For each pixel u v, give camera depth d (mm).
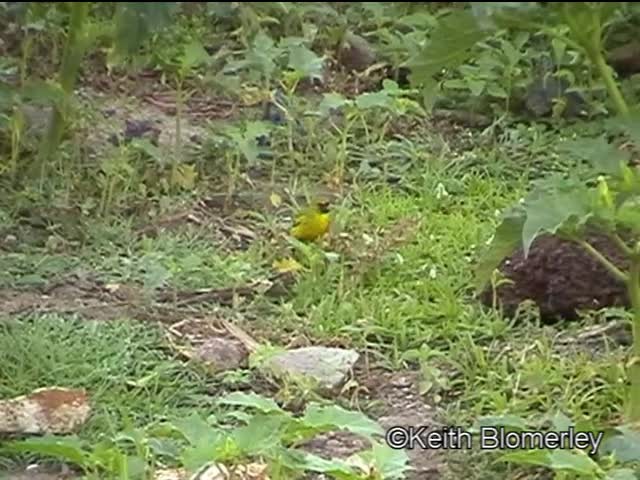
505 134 11359
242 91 11547
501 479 7125
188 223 10047
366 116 11461
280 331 8625
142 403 7707
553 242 8656
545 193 6918
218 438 6551
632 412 7289
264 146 11094
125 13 4520
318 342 8531
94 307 8797
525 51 12094
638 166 9039
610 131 7961
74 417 7395
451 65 6824
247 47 11789
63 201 10031
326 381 7977
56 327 8352
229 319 8734
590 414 7523
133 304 8836
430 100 7344
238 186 10562
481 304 8859
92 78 12180
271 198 10344
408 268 9273
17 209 9922
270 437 6512
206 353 8195
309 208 9711
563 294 8641
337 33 12758
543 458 6617
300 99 11656
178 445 7000
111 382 7879
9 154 10547
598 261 7918
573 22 6168
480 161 11047
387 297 8906
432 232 9797
